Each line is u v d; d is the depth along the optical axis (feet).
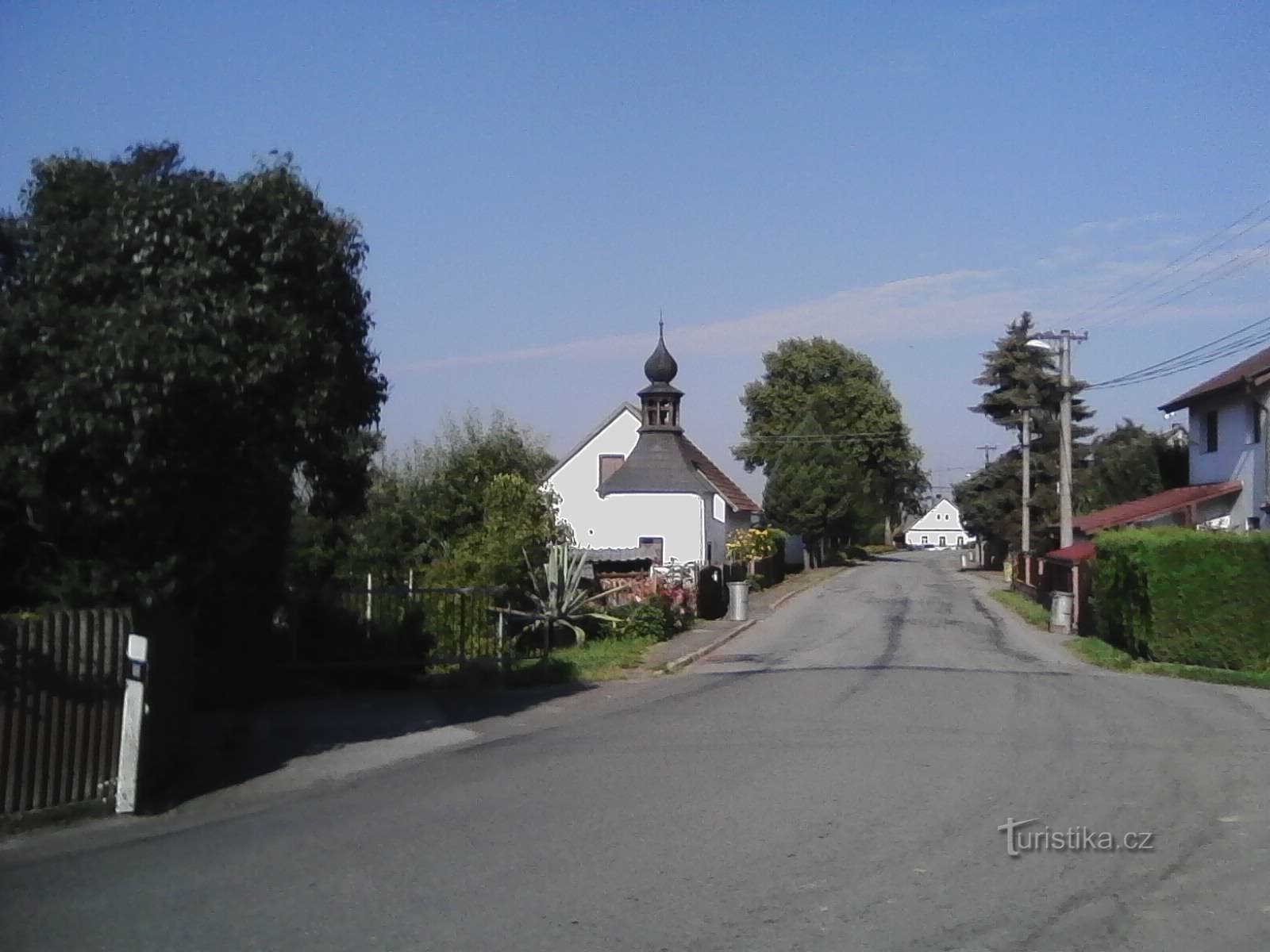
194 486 38.37
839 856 26.50
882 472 297.33
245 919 22.18
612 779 35.91
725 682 62.54
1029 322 222.28
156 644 35.06
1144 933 21.38
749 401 294.46
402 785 35.83
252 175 39.17
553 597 77.71
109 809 31.89
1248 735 44.27
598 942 20.70
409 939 20.90
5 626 29.50
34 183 37.93
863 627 104.88
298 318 38.45
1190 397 124.26
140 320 34.99
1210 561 73.26
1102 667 73.67
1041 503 200.13
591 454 191.62
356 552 77.30
